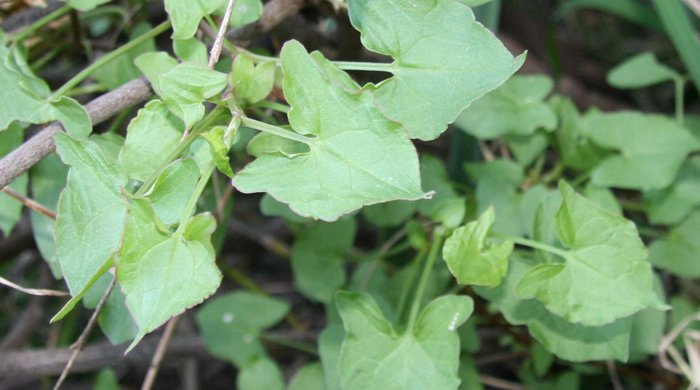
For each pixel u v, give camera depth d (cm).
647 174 45
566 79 66
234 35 38
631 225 37
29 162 34
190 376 56
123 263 30
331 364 42
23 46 41
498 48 33
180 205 31
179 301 30
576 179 48
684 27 48
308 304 63
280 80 36
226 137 32
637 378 50
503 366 58
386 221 45
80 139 31
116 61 41
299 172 31
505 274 37
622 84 51
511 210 45
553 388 48
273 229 60
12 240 54
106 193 31
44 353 50
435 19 33
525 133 46
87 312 60
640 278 36
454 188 49
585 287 37
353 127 31
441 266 45
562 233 37
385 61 45
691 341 47
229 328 48
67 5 39
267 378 47
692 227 47
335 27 46
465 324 45
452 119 33
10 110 36
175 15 34
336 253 47
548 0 75
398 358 37
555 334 38
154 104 33
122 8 46
